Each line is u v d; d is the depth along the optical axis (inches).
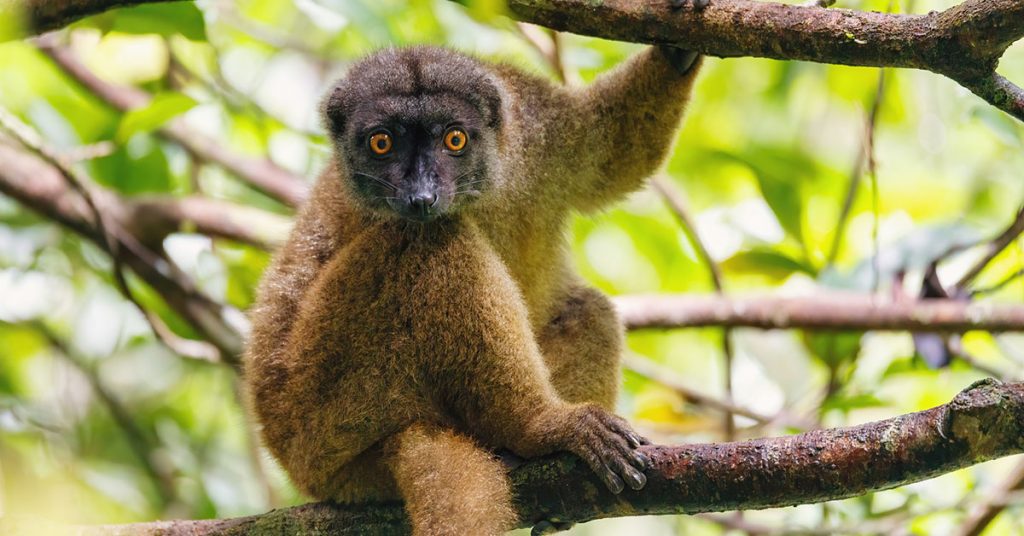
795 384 402.9
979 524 334.3
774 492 247.0
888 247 395.5
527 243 319.0
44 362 489.7
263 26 483.5
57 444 404.2
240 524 274.7
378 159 297.0
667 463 254.2
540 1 265.4
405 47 326.0
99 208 410.3
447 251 269.0
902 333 400.8
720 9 258.1
